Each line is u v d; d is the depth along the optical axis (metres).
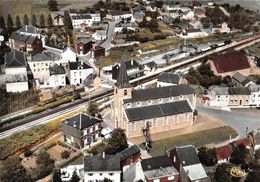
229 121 171.75
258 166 132.75
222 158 137.75
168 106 161.25
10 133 155.38
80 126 146.38
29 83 199.62
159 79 190.00
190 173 121.00
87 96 191.25
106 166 124.69
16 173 125.75
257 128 166.00
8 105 178.00
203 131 162.00
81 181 126.62
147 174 122.31
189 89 167.00
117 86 155.25
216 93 184.88
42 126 161.38
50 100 184.12
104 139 152.62
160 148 148.12
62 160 138.88
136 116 153.88
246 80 199.62
